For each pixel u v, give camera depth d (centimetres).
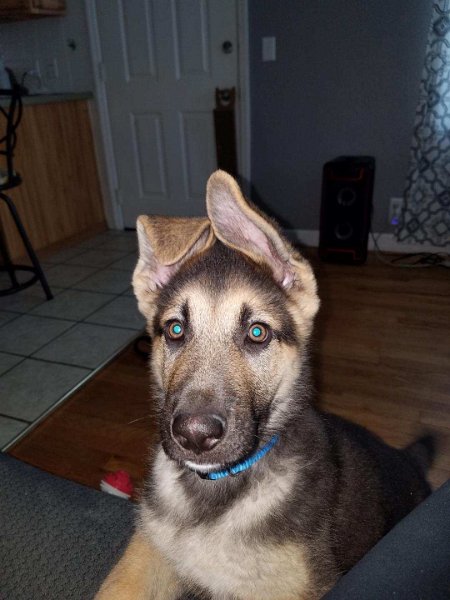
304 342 74
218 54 253
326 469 69
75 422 135
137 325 187
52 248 277
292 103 252
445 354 164
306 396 74
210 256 73
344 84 241
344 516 68
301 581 60
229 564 63
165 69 267
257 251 71
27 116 252
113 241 294
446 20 208
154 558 69
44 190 268
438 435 120
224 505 66
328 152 255
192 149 280
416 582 35
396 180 249
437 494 43
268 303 69
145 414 137
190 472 70
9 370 160
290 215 274
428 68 217
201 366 63
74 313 199
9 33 294
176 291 71
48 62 291
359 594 35
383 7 223
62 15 276
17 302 212
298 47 241
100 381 154
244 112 258
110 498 81
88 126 295
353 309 198
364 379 152
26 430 131
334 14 230
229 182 62
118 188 308
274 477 67
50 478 83
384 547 39
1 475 82
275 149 263
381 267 242
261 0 237
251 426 62
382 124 242
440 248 250
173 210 299
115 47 273
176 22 255
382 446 88
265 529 63
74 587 67
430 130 225
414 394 145
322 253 249
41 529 74
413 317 191
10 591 67
